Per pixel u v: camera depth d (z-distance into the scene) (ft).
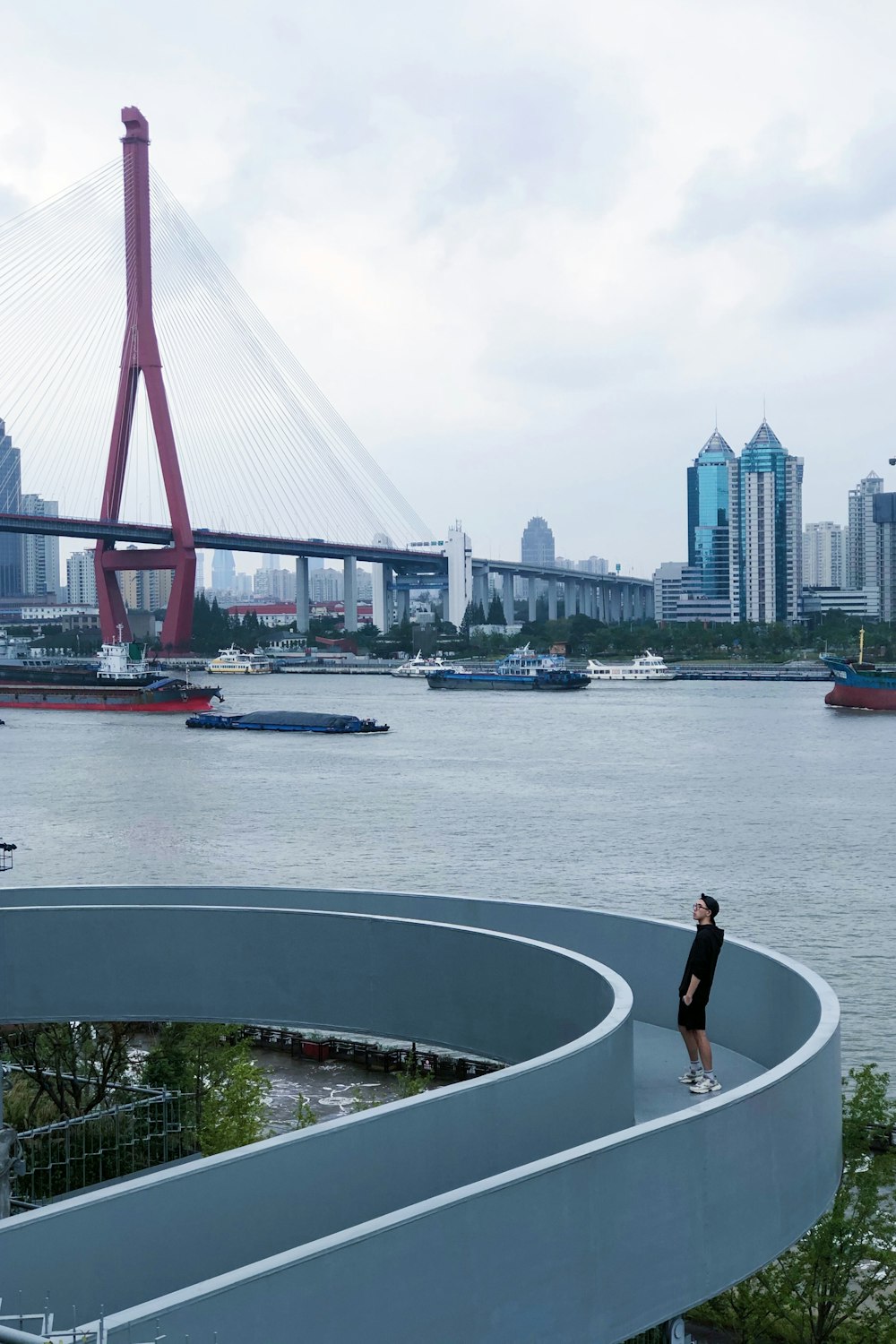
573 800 302.25
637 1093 42.06
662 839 247.50
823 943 165.78
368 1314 27.76
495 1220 29.68
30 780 343.67
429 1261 28.68
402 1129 33.27
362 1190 32.60
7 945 51.37
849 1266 74.79
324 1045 131.23
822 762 382.42
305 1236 31.76
